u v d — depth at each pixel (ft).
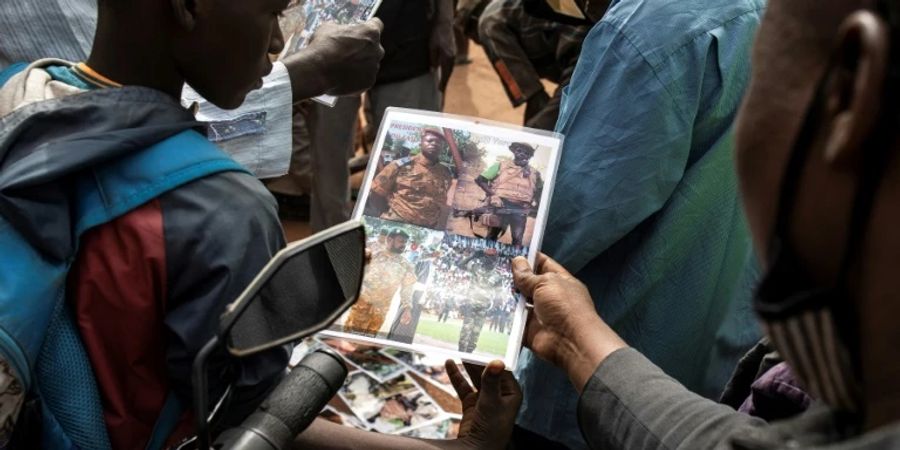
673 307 3.80
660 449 2.60
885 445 1.05
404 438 3.35
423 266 3.50
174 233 2.23
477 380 3.88
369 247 3.53
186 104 3.91
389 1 8.34
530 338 3.40
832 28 1.30
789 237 1.34
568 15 7.50
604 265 3.83
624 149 3.36
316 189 8.63
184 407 2.43
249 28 2.40
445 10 8.80
